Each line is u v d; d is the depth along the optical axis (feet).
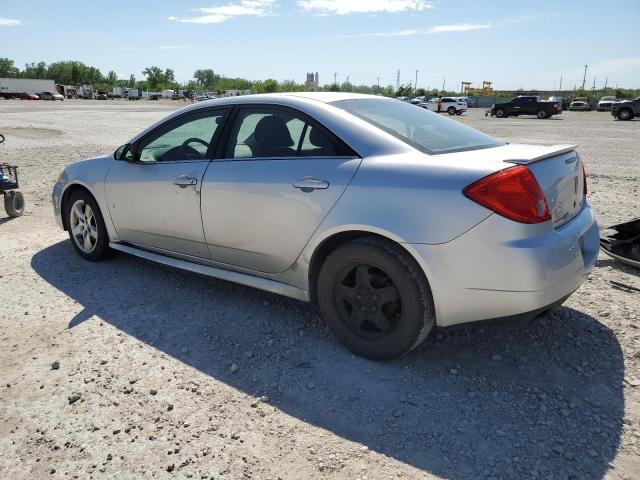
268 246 11.24
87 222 15.81
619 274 14.57
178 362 10.30
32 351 10.69
